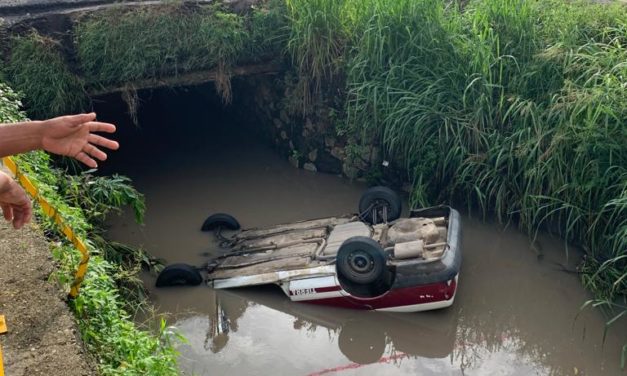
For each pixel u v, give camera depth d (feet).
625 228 19.71
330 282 20.61
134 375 12.08
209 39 27.14
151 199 28.43
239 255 23.26
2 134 6.79
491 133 24.26
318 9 26.94
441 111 25.02
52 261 13.39
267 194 28.66
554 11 25.53
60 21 26.08
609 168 21.01
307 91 28.66
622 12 25.05
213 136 34.09
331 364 19.17
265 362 19.07
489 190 24.52
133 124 34.09
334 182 29.17
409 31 25.44
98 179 21.08
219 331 20.33
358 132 27.63
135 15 26.45
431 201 25.84
